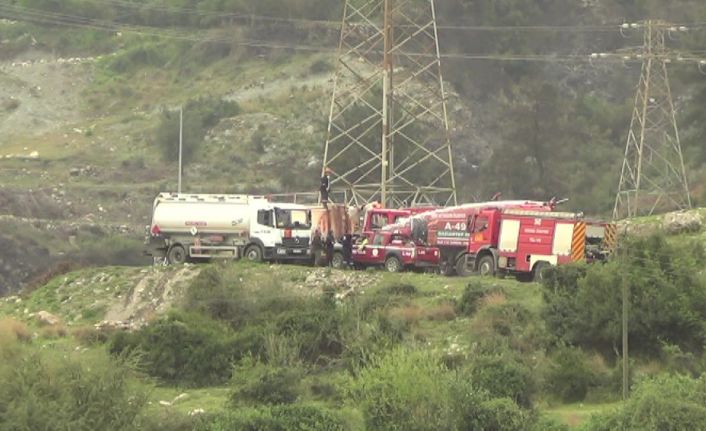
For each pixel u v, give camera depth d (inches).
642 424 4377.5
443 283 7293.3
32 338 7150.6
